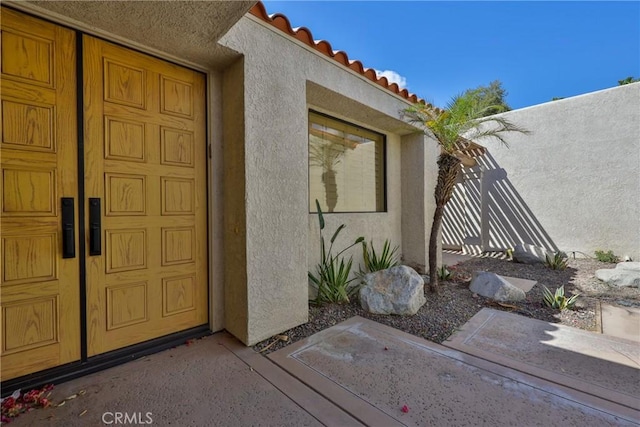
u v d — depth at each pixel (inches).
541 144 315.0
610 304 157.9
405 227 229.6
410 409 74.0
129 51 98.6
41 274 83.0
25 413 72.1
